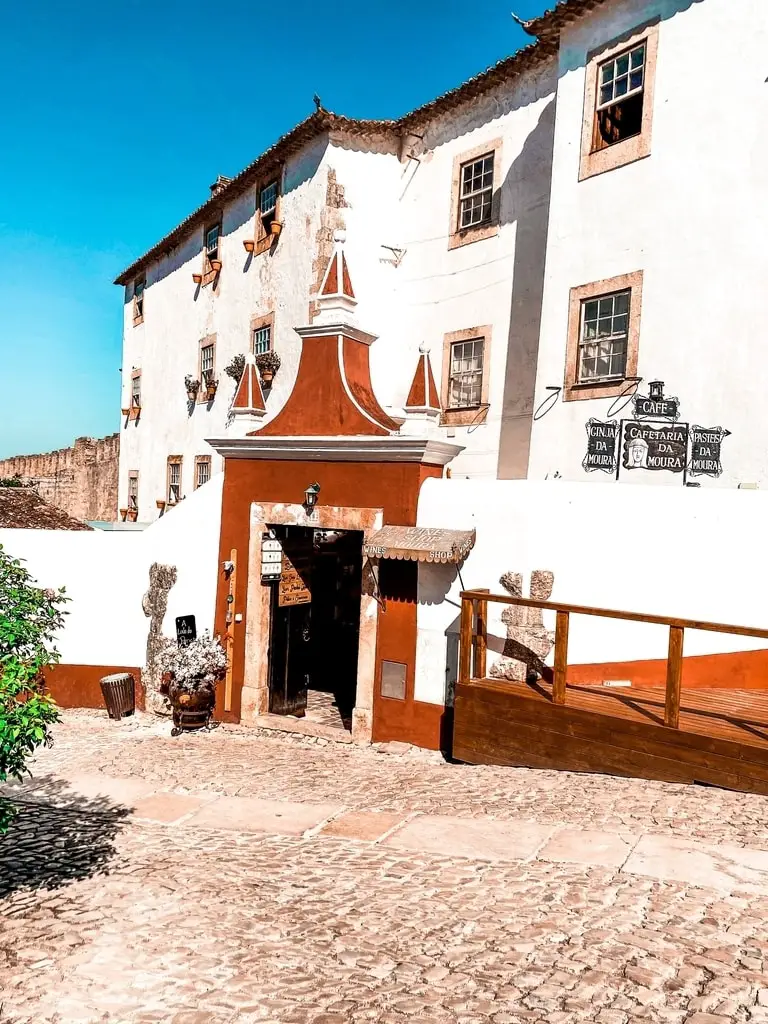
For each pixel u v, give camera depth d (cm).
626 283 1002
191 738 954
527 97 1238
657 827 512
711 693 718
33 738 413
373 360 1427
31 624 429
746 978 336
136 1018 329
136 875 495
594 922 394
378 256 1448
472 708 723
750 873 441
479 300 1313
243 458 1010
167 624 1080
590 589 755
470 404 1326
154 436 2242
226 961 375
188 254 2056
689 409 932
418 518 848
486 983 344
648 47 985
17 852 552
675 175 957
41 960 383
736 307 895
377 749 855
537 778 643
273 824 602
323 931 403
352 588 1286
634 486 758
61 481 3028
